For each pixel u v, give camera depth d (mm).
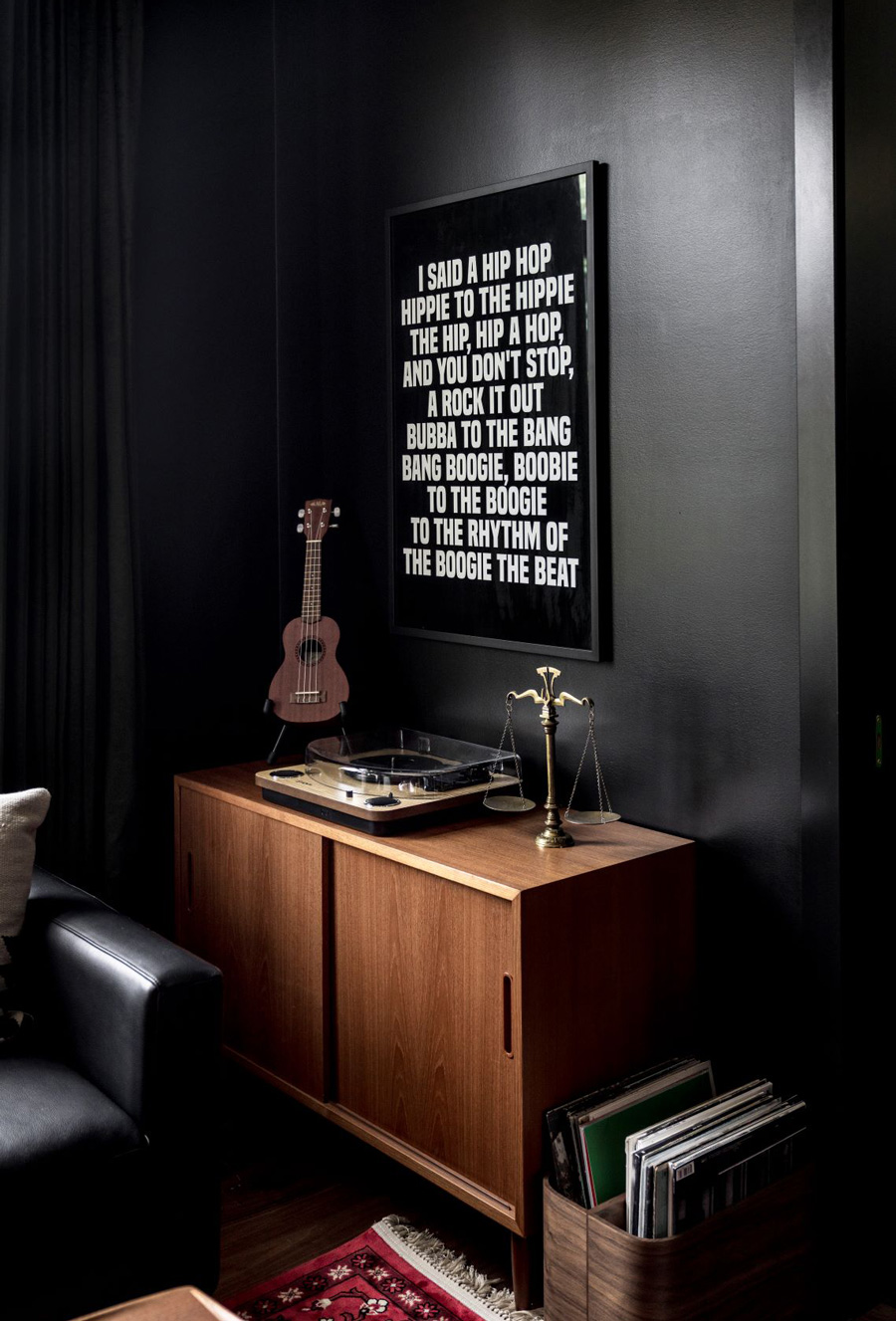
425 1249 2215
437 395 2754
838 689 2012
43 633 2816
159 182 2975
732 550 2203
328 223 3027
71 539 2826
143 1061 1906
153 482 3021
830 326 1972
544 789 2607
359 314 2973
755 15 2090
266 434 3195
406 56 2775
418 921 2221
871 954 2105
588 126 2387
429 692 2877
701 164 2193
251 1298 2080
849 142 1974
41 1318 1788
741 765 2219
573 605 2482
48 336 2766
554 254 2447
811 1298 2074
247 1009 2693
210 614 3135
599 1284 1896
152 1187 1907
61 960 2104
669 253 2260
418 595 2861
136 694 2934
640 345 2324
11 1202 1740
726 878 2262
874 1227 2166
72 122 2773
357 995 2387
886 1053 2158
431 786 2418
